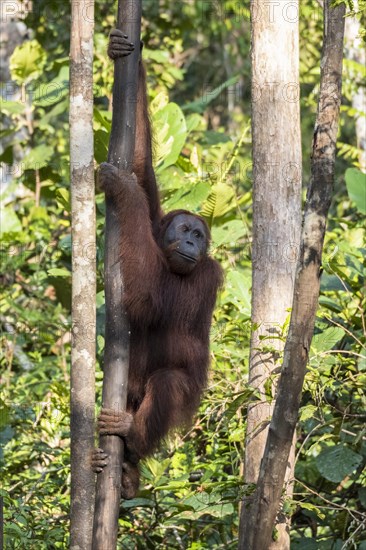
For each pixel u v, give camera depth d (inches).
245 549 348.5
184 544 450.0
